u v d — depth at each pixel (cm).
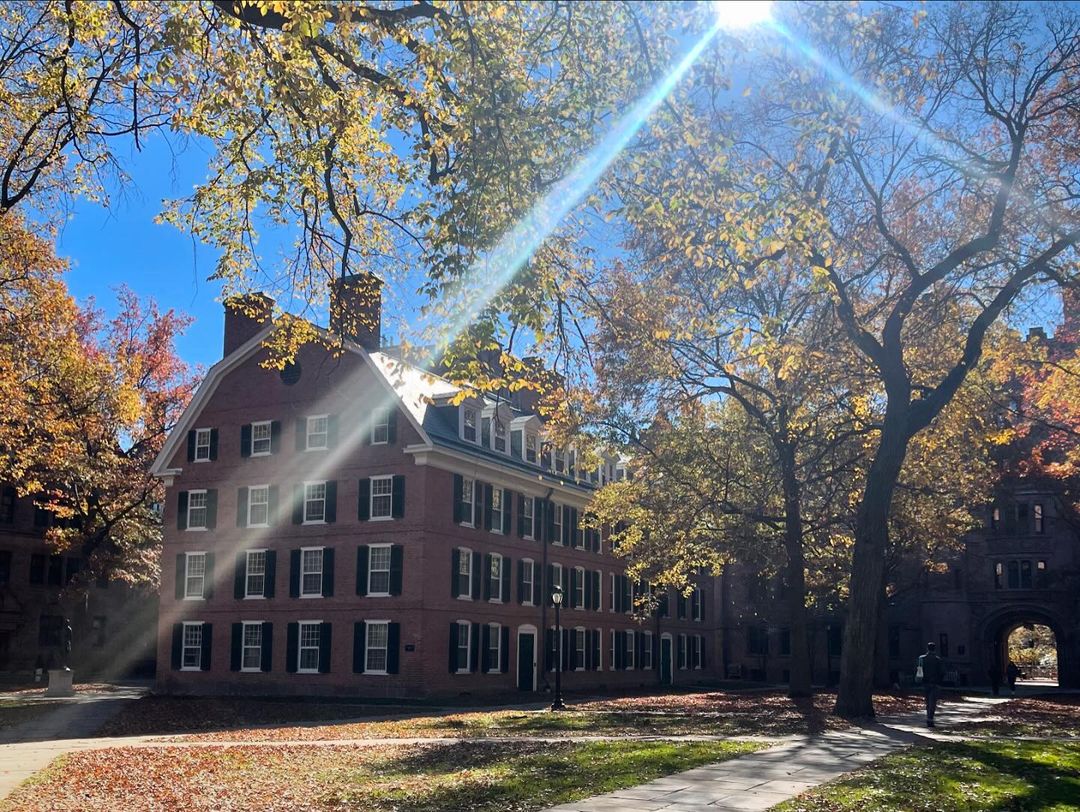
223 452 4728
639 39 1305
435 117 1437
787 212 1460
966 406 2994
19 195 1606
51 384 3569
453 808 1195
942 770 1487
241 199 1605
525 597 4850
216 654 4572
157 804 1280
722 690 5288
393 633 4128
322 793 1357
